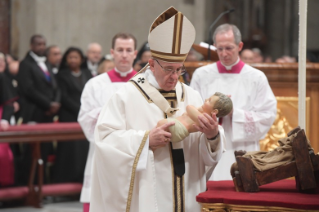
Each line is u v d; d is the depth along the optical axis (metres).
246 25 17.19
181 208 4.00
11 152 9.21
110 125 4.03
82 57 10.31
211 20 16.47
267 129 5.43
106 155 3.94
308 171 3.74
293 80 5.72
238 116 5.37
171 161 4.02
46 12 14.34
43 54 10.37
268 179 3.80
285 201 3.45
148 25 15.36
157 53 3.90
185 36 3.86
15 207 9.05
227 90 5.62
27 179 9.79
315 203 3.38
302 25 4.12
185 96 4.22
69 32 14.57
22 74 10.09
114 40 6.48
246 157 3.82
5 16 14.16
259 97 5.54
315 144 5.66
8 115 8.95
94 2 14.83
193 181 4.14
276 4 17.47
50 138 8.93
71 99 10.00
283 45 17.55
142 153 3.88
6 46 14.20
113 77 6.48
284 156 3.83
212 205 3.64
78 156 9.86
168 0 15.59
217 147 4.06
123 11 15.13
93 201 4.16
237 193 3.76
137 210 3.98
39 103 9.95
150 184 3.90
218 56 6.06
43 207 9.08
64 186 9.49
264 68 5.75
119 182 3.93
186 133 3.87
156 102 4.05
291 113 5.78
